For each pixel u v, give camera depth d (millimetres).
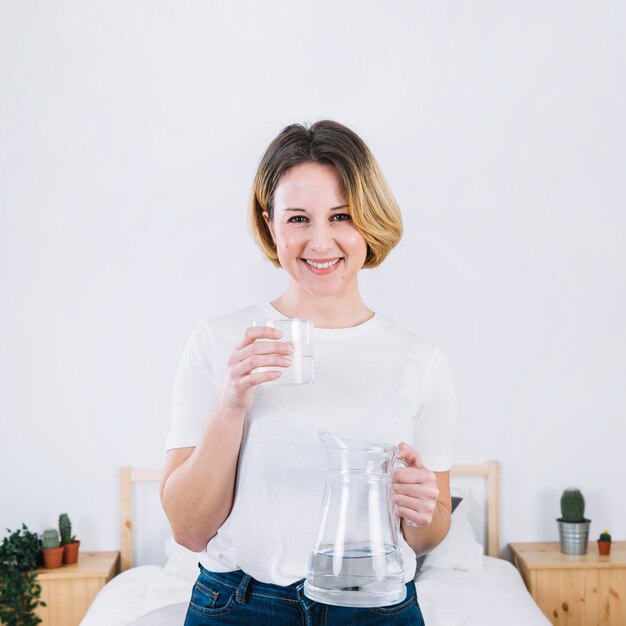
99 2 3336
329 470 1000
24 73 3326
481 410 3371
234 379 1041
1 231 3309
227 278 3359
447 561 2967
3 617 2922
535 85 3387
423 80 3371
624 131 3395
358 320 1260
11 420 3293
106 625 2477
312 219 1117
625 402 3383
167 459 1216
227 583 1145
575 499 3186
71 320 3318
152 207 3348
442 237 3371
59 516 3180
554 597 3039
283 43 3354
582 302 3385
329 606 1090
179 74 3350
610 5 3396
